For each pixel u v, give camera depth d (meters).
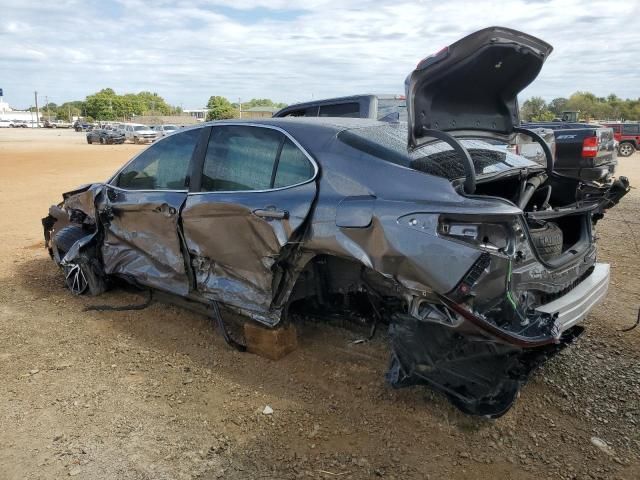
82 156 26.48
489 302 2.80
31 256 6.97
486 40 3.07
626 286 5.50
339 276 3.68
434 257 2.83
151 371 3.84
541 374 3.74
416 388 3.53
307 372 3.78
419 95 3.22
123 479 2.75
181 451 2.96
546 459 2.90
